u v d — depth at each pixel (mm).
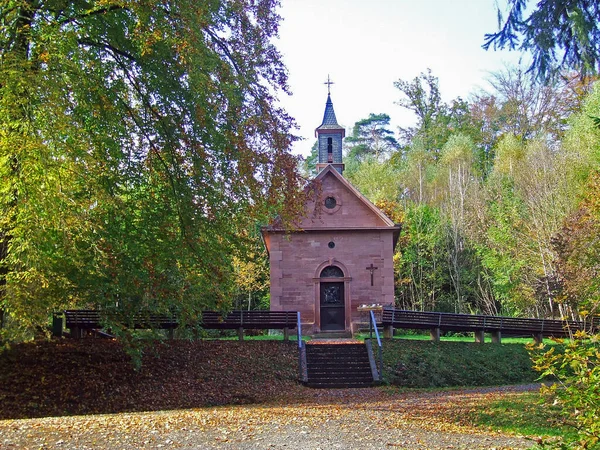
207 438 10430
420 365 23688
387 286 31031
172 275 17922
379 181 55719
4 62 13734
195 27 15828
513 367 25328
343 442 10359
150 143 18047
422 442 10578
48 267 14352
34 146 12969
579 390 7773
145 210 17641
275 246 31297
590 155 35406
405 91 67625
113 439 10188
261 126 17766
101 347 21031
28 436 10266
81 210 14328
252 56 18422
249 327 25422
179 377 19906
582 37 10414
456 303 44125
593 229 27188
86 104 15672
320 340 27438
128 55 17422
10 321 16812
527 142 50125
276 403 17141
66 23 16297
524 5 11062
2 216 13820
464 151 55594
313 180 19703
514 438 11344
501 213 40219
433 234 45156
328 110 35938
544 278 32062
